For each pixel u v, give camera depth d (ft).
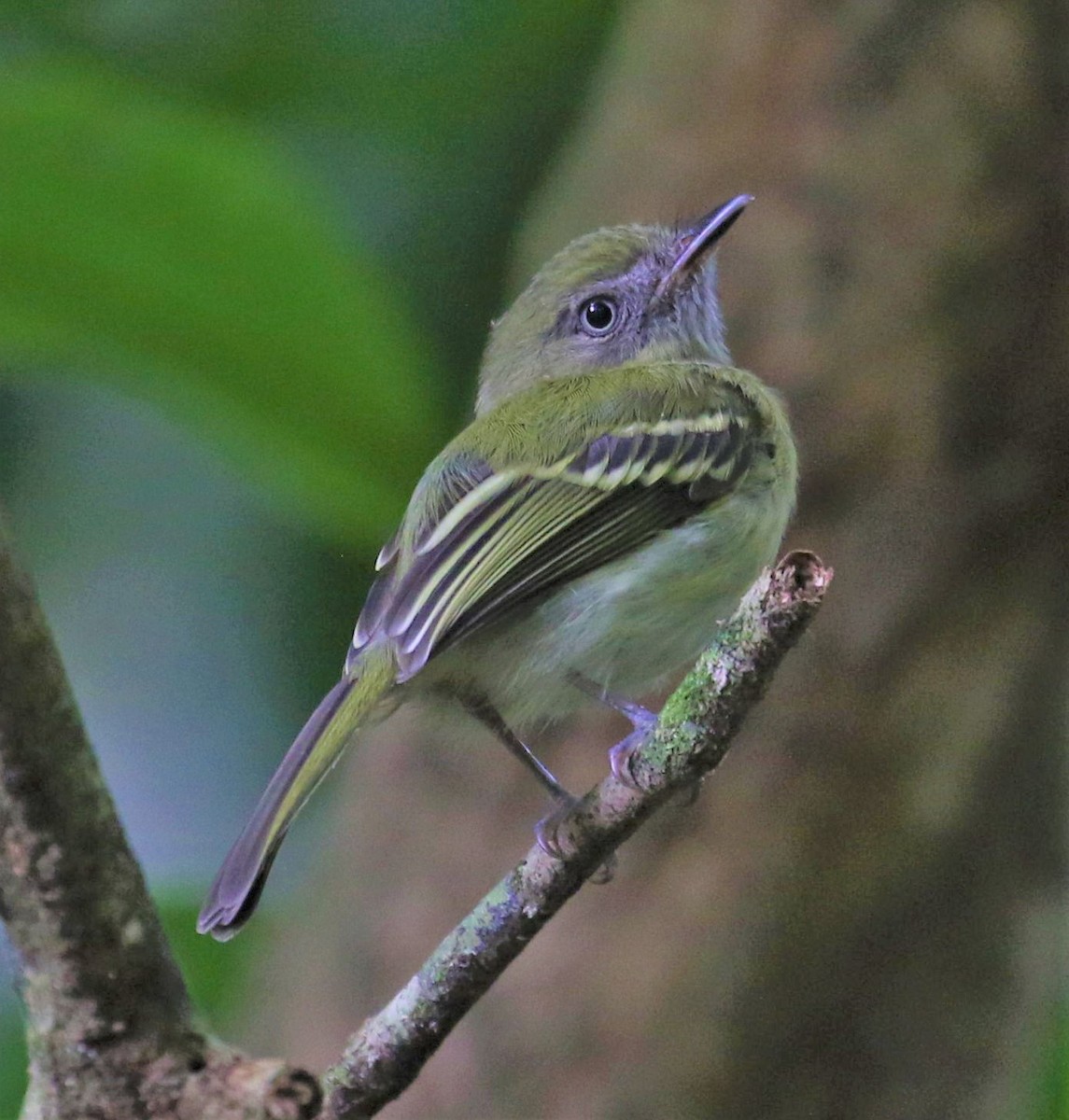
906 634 30.40
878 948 30.27
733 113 32.22
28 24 31.14
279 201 22.44
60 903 15.43
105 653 33.91
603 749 30.96
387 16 31.91
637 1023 30.12
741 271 31.60
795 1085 30.32
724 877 30.19
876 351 30.91
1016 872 30.73
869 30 31.45
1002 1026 30.78
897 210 31.07
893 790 30.22
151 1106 15.87
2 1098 28.89
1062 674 30.76
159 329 23.58
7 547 14.55
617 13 33.22
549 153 33.45
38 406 33.32
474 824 31.27
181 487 33.37
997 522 30.55
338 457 24.30
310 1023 31.48
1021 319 30.68
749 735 30.42
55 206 22.40
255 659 34.04
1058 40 31.04
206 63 31.78
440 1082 30.45
